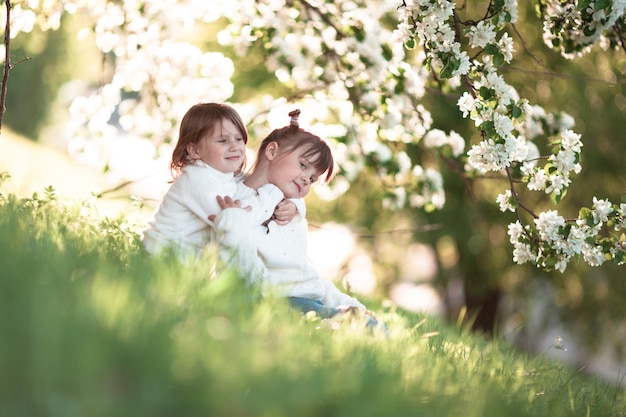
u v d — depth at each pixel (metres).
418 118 7.33
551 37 5.96
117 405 2.09
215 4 7.52
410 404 2.62
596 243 4.91
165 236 4.59
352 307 4.44
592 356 15.27
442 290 16.39
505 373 3.92
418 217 15.29
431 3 4.80
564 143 4.77
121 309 2.47
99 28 7.38
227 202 4.55
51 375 2.07
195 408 2.19
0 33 6.49
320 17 7.30
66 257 3.14
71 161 20.69
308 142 4.84
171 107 7.83
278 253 4.64
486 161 4.76
